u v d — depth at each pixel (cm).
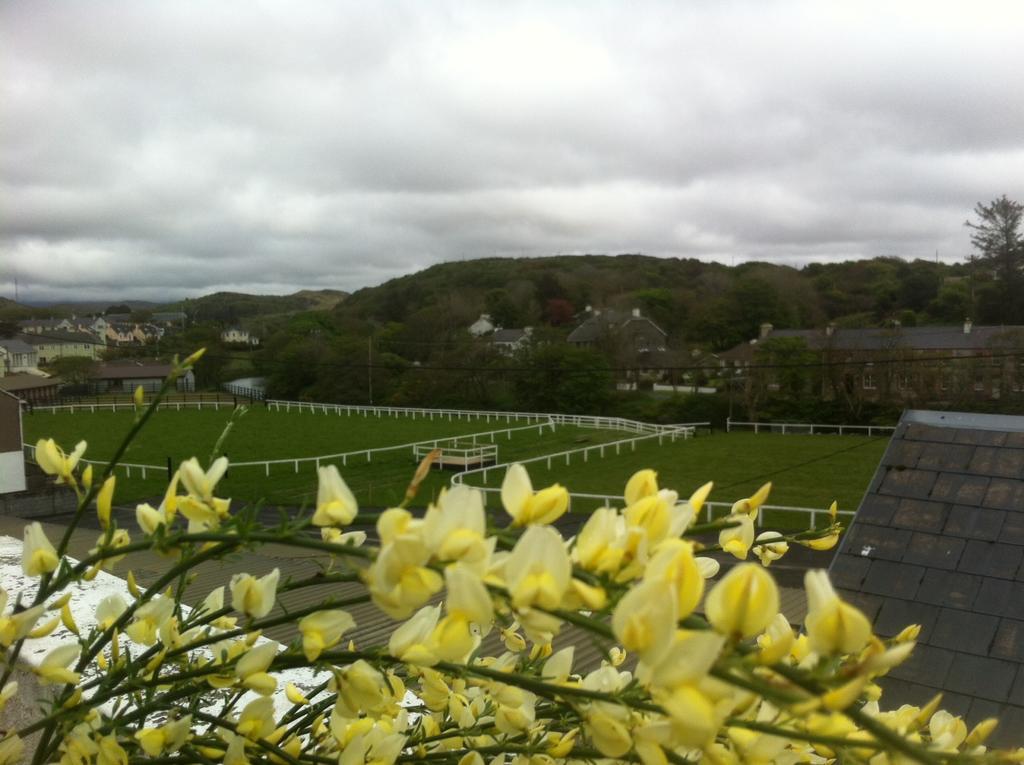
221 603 133
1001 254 5256
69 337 9688
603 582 75
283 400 5250
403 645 103
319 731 138
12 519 1362
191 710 122
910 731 104
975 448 554
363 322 7031
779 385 4206
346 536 113
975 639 435
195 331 6438
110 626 121
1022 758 80
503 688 121
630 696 83
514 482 83
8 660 103
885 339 4531
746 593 65
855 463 2734
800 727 79
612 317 5959
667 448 3156
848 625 62
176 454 3148
